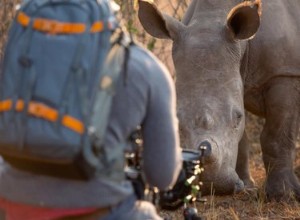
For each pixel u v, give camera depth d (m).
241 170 12.64
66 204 5.34
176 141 5.60
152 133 5.54
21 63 5.33
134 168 5.75
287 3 11.55
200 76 9.58
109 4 5.62
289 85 11.34
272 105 11.38
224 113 9.38
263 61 11.16
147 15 10.20
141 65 5.49
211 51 9.70
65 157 5.11
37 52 5.34
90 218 5.40
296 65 11.35
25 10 5.57
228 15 9.77
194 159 6.32
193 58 9.66
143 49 5.65
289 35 11.28
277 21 11.24
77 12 5.45
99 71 5.27
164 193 6.20
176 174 5.67
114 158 5.38
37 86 5.22
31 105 5.18
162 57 15.29
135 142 5.60
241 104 9.73
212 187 9.24
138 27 14.80
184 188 6.26
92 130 5.12
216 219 10.59
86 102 5.16
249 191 11.96
